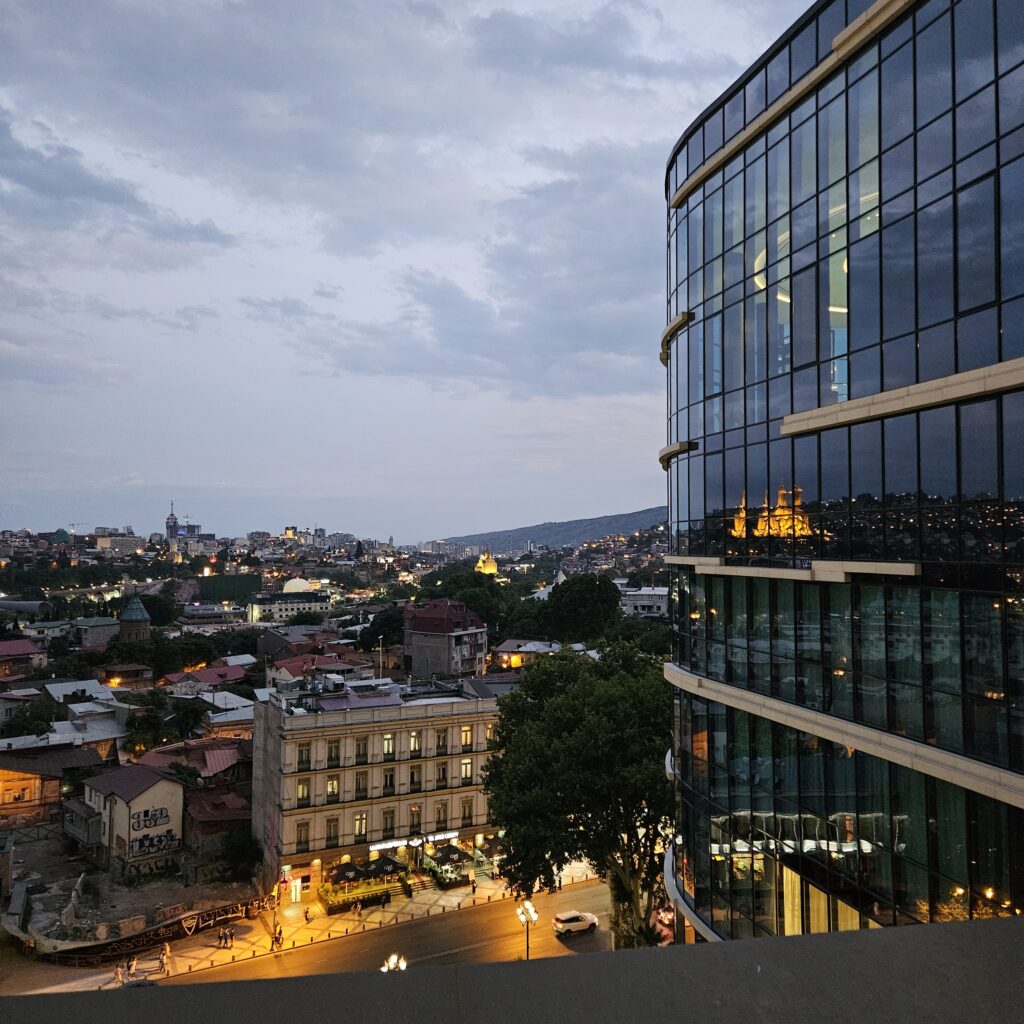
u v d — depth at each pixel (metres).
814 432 21.45
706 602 26.50
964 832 16.81
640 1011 2.24
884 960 2.67
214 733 89.44
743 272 24.78
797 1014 2.30
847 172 20.36
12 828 70.94
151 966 44.94
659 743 37.00
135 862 58.69
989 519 16.34
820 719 20.62
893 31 18.94
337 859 55.62
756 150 24.16
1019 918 3.04
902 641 18.53
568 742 37.31
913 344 18.28
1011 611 15.80
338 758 56.44
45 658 141.38
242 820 61.34
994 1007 2.44
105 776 66.06
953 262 17.22
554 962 2.47
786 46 22.81
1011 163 15.88
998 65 16.19
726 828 24.97
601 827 38.31
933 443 17.72
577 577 136.88
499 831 61.00
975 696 16.59
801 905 21.50
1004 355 16.02
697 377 27.53
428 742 59.44
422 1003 2.20
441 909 52.25
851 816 19.91
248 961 45.31
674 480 29.84
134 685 124.38
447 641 125.25
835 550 20.64
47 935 47.22
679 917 28.62
